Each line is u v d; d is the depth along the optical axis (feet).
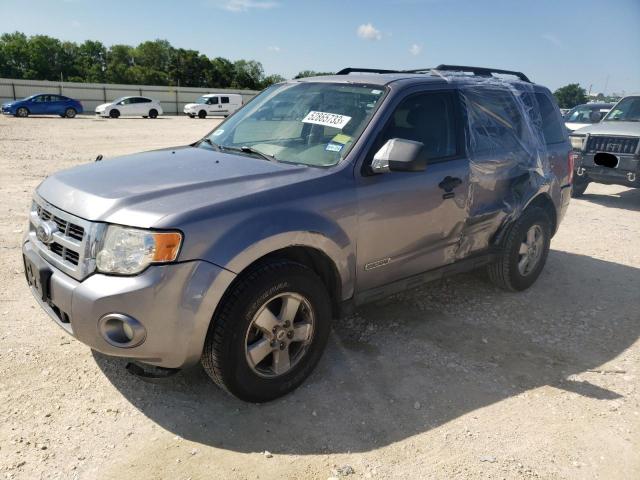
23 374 10.94
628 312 15.62
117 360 11.64
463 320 14.57
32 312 13.66
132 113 119.44
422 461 9.07
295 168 11.12
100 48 330.75
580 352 13.10
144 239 8.68
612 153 30.17
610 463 9.19
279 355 10.35
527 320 14.78
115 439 9.25
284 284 9.94
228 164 11.41
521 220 15.57
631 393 11.34
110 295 8.63
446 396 10.97
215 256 9.02
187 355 9.17
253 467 8.76
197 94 175.01
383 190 11.54
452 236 13.58
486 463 9.07
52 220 10.06
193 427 9.67
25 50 292.81
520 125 15.49
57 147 51.65
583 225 26.02
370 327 13.88
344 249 10.94
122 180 10.32
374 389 11.10
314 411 10.29
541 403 10.86
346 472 8.72
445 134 13.37
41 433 9.27
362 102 12.41
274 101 14.07
